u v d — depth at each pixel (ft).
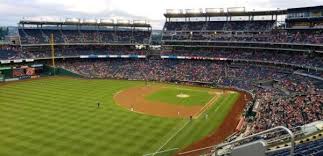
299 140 63.57
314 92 200.54
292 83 244.63
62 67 350.02
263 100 204.33
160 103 218.18
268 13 333.01
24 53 344.28
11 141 136.67
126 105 209.15
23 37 353.72
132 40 406.82
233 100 229.66
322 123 70.03
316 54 273.13
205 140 143.33
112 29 415.85
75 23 384.88
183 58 364.99
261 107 183.73
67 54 366.43
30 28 367.86
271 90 244.42
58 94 239.09
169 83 308.19
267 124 144.97
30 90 255.09
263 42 310.24
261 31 329.93
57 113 182.91
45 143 135.03
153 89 273.13
